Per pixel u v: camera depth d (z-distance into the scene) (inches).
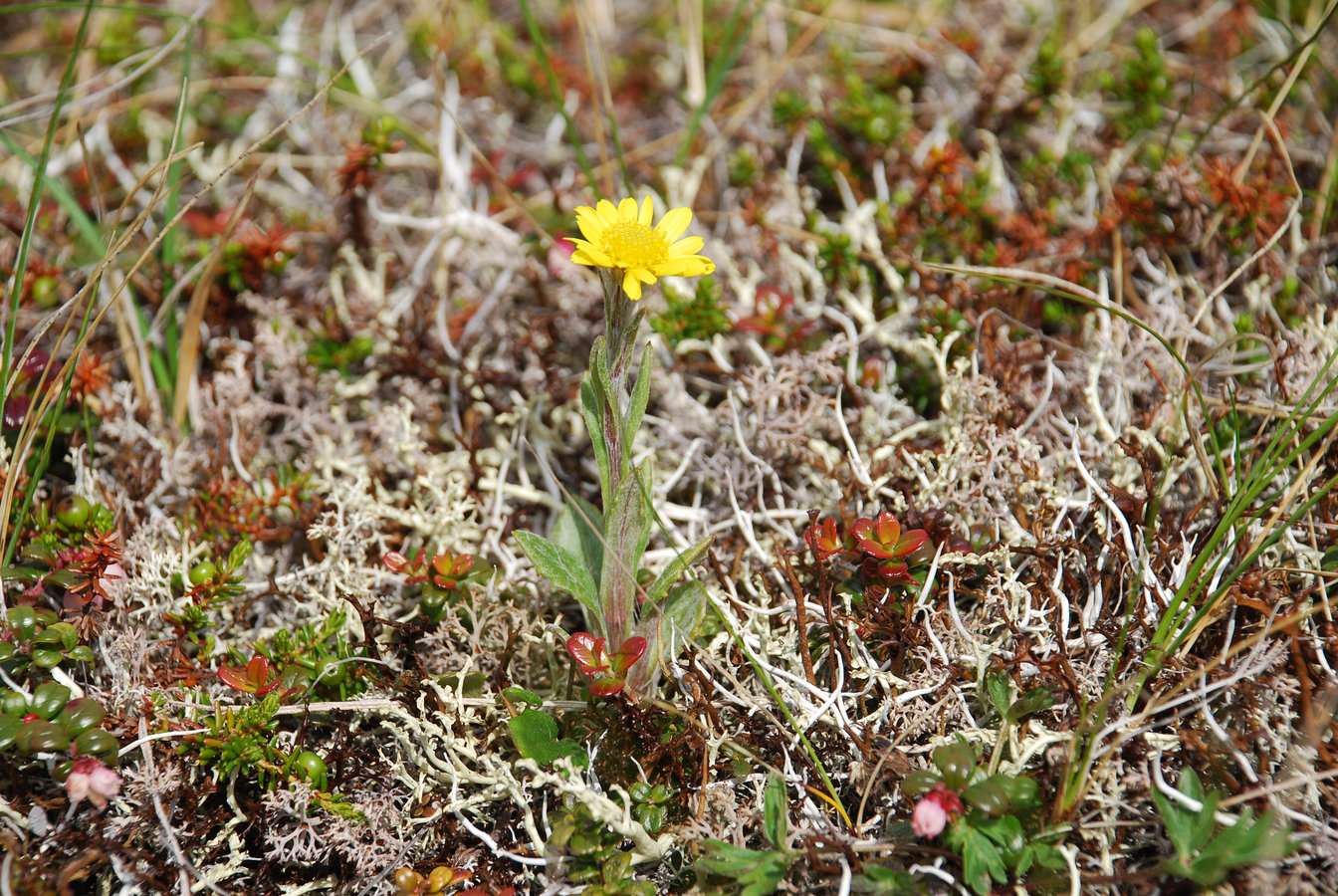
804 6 31.5
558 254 26.7
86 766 23.1
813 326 26.6
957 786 23.0
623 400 23.2
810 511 24.2
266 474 26.2
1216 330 26.3
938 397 26.3
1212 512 24.8
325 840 23.5
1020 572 24.6
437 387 26.7
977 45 29.1
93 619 24.3
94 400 25.8
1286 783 22.9
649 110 31.6
